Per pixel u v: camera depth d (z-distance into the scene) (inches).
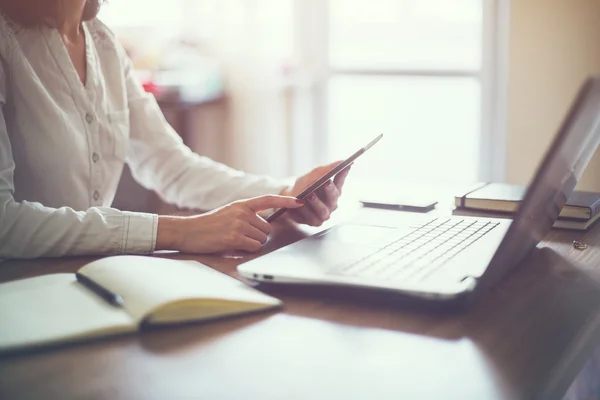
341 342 28.1
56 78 51.6
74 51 54.2
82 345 27.6
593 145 38.8
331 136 142.3
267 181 56.2
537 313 31.9
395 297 31.4
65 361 26.2
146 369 25.5
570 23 114.0
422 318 30.9
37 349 26.9
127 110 57.1
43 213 41.4
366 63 137.7
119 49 58.4
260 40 130.0
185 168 58.4
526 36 116.7
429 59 133.4
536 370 25.9
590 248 44.1
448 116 134.5
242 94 131.6
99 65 55.7
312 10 136.6
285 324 30.0
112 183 56.4
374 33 136.3
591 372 38.8
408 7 133.2
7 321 28.6
